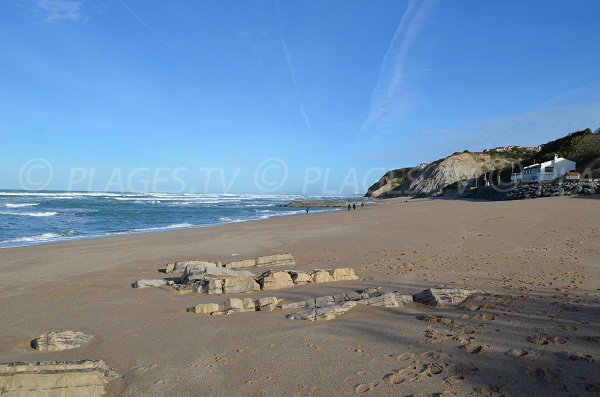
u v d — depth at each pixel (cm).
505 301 710
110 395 439
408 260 1212
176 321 691
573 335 536
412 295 793
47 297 887
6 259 1429
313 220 2911
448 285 884
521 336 541
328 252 1448
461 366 462
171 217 3916
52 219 3366
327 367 483
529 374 434
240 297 857
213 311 738
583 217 2050
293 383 448
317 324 646
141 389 450
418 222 2320
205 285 912
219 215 4278
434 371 457
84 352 561
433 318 638
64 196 8612
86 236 2311
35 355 552
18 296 902
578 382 411
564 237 1487
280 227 2448
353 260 1266
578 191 3653
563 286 831
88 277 1113
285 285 943
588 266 1026
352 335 587
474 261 1152
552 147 6172
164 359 530
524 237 1537
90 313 756
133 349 569
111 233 2470
